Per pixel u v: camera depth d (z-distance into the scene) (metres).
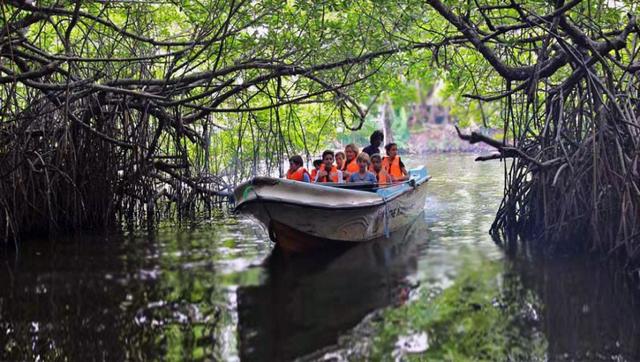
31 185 11.73
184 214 14.65
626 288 8.02
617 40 9.55
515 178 11.51
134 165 13.60
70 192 12.39
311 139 20.14
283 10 12.84
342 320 7.02
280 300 7.73
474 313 7.21
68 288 8.34
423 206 14.38
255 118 16.91
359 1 12.26
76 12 9.77
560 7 9.59
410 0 11.65
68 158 12.30
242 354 6.14
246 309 7.43
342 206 10.37
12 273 9.14
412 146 41.06
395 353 6.14
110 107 12.95
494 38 11.13
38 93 12.33
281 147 16.16
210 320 7.07
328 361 5.96
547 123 10.67
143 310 7.45
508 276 8.68
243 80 14.02
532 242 10.75
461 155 34.91
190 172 15.33
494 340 6.42
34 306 7.62
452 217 13.65
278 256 10.10
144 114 12.80
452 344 6.32
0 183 11.05
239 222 13.43
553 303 7.49
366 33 12.38
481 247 10.48
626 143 9.81
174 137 14.38
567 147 10.88
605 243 9.71
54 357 6.12
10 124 11.52
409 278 8.66
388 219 11.84
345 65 13.05
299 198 10.09
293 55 13.50
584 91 10.72
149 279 8.76
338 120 19.78
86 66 13.45
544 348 6.19
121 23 14.61
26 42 10.13
